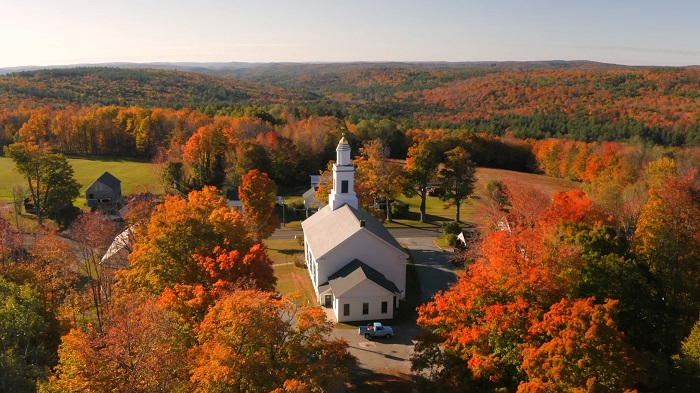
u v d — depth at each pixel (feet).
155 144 443.32
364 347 143.74
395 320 161.07
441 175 297.94
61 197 290.76
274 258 223.10
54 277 158.10
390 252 174.60
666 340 109.60
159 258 132.36
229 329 87.15
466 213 310.86
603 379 80.33
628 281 109.29
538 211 189.67
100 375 77.87
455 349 102.12
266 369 85.40
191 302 105.29
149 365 78.59
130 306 106.01
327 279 173.06
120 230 228.43
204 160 358.64
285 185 381.40
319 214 214.48
